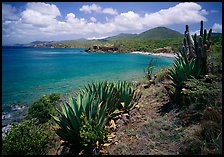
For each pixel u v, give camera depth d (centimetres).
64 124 569
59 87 1973
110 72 3012
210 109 540
